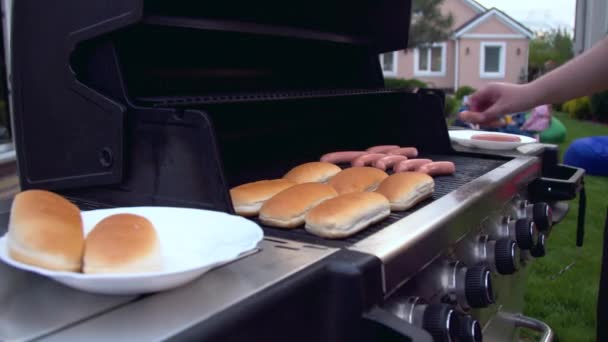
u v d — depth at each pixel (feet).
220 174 2.59
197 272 1.78
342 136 5.57
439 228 2.60
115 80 2.96
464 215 2.91
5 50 9.19
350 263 2.04
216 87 4.33
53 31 3.15
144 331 1.55
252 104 4.38
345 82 5.80
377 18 5.54
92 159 3.11
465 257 3.05
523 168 4.16
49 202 2.01
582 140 19.83
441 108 4.81
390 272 2.17
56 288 1.85
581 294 9.00
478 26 62.59
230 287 1.84
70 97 3.15
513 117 21.02
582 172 4.79
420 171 3.74
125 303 1.73
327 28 5.32
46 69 3.24
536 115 20.86
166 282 1.72
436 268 2.68
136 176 2.95
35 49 3.28
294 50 5.15
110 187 3.10
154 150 2.84
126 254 1.74
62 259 1.74
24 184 3.55
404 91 5.01
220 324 1.63
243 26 4.03
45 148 3.36
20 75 3.40
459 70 63.82
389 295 2.19
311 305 2.00
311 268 2.01
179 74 3.99
